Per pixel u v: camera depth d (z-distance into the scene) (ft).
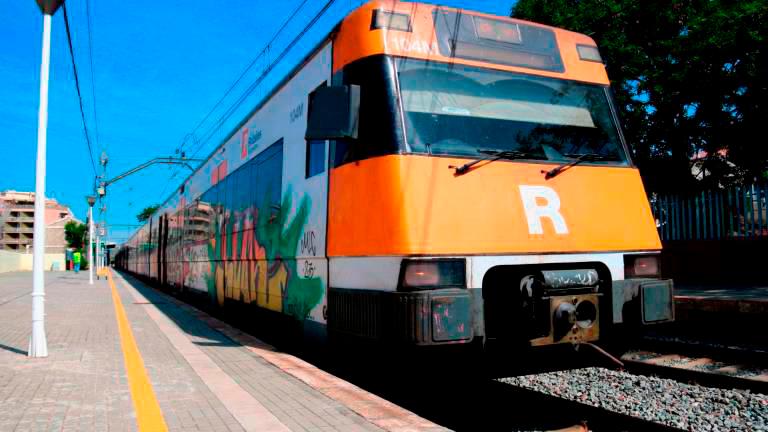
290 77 26.84
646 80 47.60
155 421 14.43
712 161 51.03
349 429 13.92
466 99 19.17
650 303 19.10
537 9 50.31
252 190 32.60
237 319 36.27
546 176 19.03
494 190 18.13
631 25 49.42
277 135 28.30
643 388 19.71
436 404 20.10
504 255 17.65
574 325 17.49
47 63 24.32
